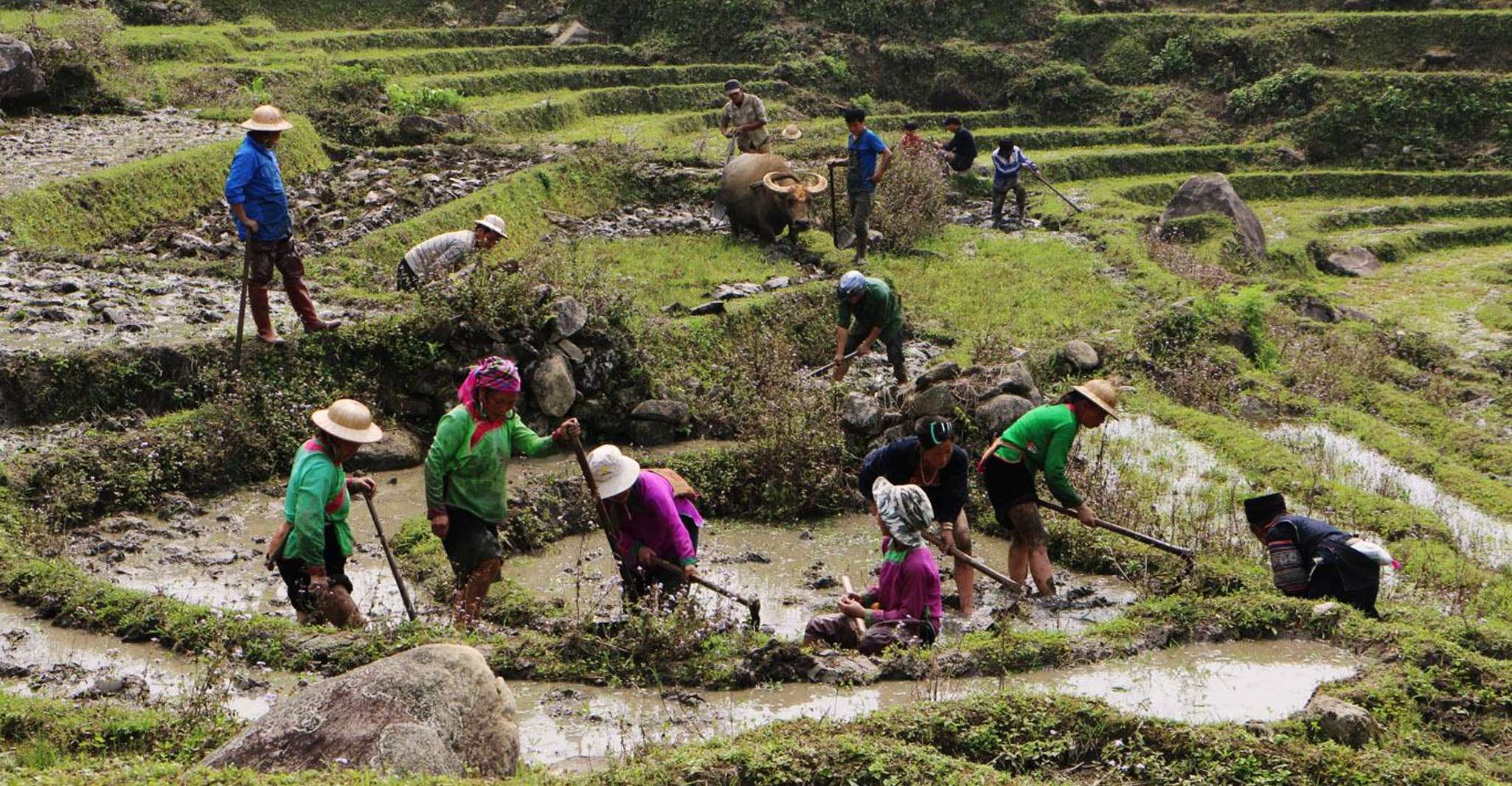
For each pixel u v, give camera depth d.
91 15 32.47
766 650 8.66
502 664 8.65
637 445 14.38
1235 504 13.41
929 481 10.23
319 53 36.44
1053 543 12.23
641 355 15.02
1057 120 41.41
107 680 8.11
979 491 13.21
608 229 23.70
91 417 12.98
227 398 13.16
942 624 10.34
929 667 8.73
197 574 10.70
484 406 9.62
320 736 6.24
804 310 18.52
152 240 19.50
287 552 9.06
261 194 13.22
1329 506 13.81
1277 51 41.97
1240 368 18.69
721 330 17.50
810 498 13.55
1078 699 7.88
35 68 25.23
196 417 12.94
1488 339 24.64
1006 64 42.16
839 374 14.97
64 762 6.81
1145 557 11.61
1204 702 8.49
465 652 6.69
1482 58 41.38
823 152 30.70
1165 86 41.78
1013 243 24.69
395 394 14.29
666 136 34.97
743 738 7.19
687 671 8.62
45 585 9.59
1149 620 9.61
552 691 8.44
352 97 28.27
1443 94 39.91
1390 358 22.09
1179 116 40.53
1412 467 16.14
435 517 9.64
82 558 10.85
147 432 12.55
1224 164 38.94
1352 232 34.03
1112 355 18.03
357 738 6.22
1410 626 9.70
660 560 9.62
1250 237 28.58
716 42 42.56
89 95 26.36
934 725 7.56
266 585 10.53
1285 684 8.81
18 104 25.14
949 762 7.04
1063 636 9.25
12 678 8.30
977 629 10.22
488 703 6.62
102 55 27.47
